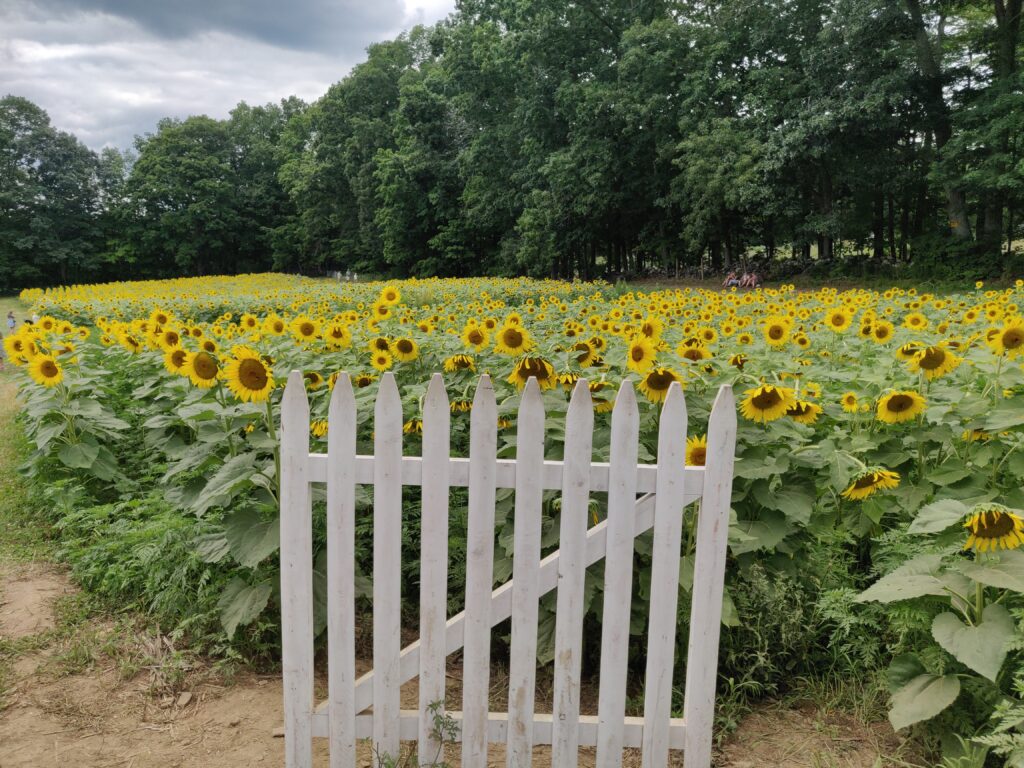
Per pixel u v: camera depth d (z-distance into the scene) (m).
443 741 2.75
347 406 2.58
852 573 4.11
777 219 38.03
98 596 4.38
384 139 63.69
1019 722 2.46
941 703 2.76
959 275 33.00
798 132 31.59
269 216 85.88
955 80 33.59
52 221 72.94
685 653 3.46
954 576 2.97
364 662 3.81
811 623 3.54
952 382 5.05
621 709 2.69
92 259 75.56
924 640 3.20
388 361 6.29
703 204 37.69
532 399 2.53
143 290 39.25
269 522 3.56
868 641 3.40
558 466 2.59
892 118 31.33
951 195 34.22
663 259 45.16
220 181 80.31
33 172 74.06
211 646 3.87
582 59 42.94
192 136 83.19
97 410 6.09
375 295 23.20
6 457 7.61
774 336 7.36
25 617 4.14
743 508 3.75
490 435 2.55
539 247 46.81
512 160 48.50
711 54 36.69
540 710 3.34
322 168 68.31
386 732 2.75
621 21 42.50
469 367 5.53
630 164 41.66
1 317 32.84
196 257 83.31
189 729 3.22
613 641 2.65
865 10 29.94
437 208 57.88
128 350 8.29
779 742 3.10
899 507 4.20
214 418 4.50
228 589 3.79
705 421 3.97
